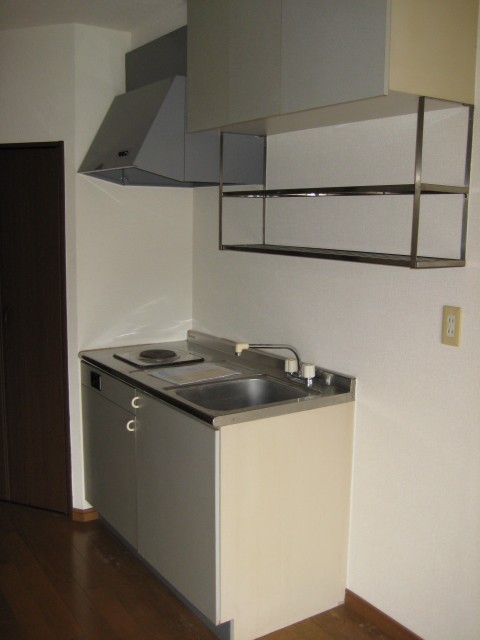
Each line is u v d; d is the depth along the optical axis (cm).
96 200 319
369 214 233
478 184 193
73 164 311
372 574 246
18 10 287
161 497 256
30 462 347
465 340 201
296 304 272
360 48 180
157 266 342
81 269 319
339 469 247
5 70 320
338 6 185
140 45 315
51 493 344
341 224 246
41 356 334
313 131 254
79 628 246
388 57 173
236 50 230
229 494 222
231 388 271
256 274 296
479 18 191
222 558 225
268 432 227
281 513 236
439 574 218
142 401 264
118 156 275
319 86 195
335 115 215
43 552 303
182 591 248
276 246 269
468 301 199
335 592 257
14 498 355
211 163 277
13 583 277
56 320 327
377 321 233
